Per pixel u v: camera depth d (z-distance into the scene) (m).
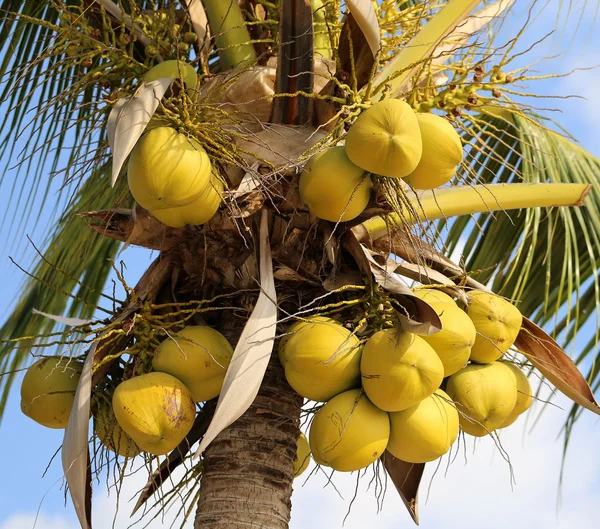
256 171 3.58
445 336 3.56
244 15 4.21
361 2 3.53
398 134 3.32
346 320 3.65
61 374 3.69
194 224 3.59
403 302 3.54
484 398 3.66
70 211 5.01
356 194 3.44
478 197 3.98
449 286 3.76
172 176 3.39
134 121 3.38
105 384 3.76
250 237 3.68
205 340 3.56
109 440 3.65
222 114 3.54
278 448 3.62
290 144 3.66
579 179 4.98
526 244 5.23
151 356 3.61
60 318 3.69
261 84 3.78
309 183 3.45
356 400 3.45
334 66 3.91
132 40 3.84
